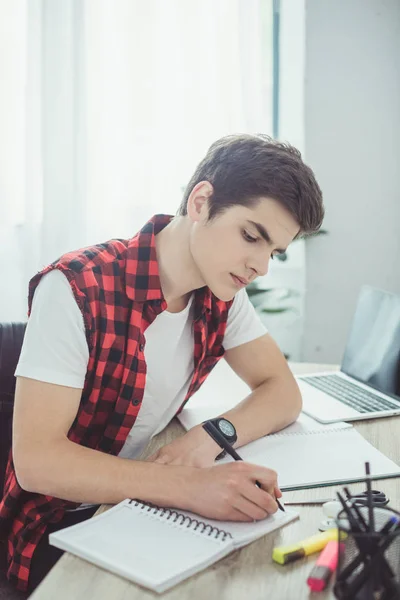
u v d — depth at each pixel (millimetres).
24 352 973
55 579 690
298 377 1559
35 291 1035
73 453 915
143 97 2531
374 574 631
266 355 1277
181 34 2516
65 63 2492
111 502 880
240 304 1277
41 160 2533
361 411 1283
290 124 2666
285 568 724
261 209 933
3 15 2502
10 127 2547
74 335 973
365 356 1553
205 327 1176
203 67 2533
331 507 842
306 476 973
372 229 2723
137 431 1155
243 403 1188
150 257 1054
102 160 2551
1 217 2576
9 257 2602
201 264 999
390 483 955
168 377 1135
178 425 1227
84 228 2555
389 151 2682
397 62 2631
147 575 686
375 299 1613
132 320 1039
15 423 947
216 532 781
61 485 896
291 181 929
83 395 1041
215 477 870
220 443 1031
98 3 2480
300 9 2596
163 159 2570
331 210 2721
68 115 2510
